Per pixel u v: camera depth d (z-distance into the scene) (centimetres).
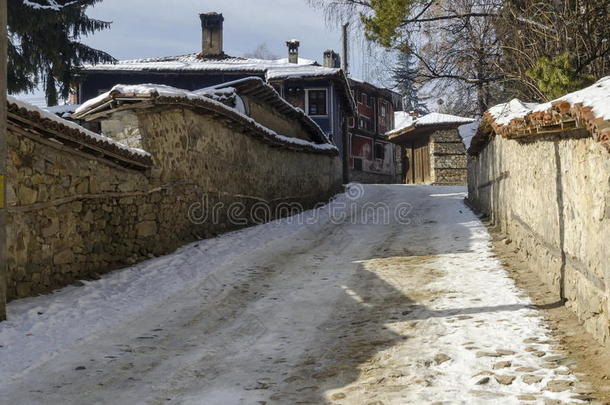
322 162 2350
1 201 693
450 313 686
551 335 575
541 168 806
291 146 1892
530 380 466
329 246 1260
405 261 1045
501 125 1005
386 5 1461
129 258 1030
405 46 1562
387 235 1374
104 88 3180
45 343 623
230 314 752
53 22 2131
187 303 807
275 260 1107
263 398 474
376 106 4516
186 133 1262
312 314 741
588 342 541
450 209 1816
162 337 656
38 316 713
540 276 810
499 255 1019
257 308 779
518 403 428
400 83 1755
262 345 623
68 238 885
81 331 668
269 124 1917
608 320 501
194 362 571
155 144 1135
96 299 810
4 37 709
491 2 1460
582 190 597
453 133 3353
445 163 3347
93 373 541
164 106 1158
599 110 483
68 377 531
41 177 827
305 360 567
